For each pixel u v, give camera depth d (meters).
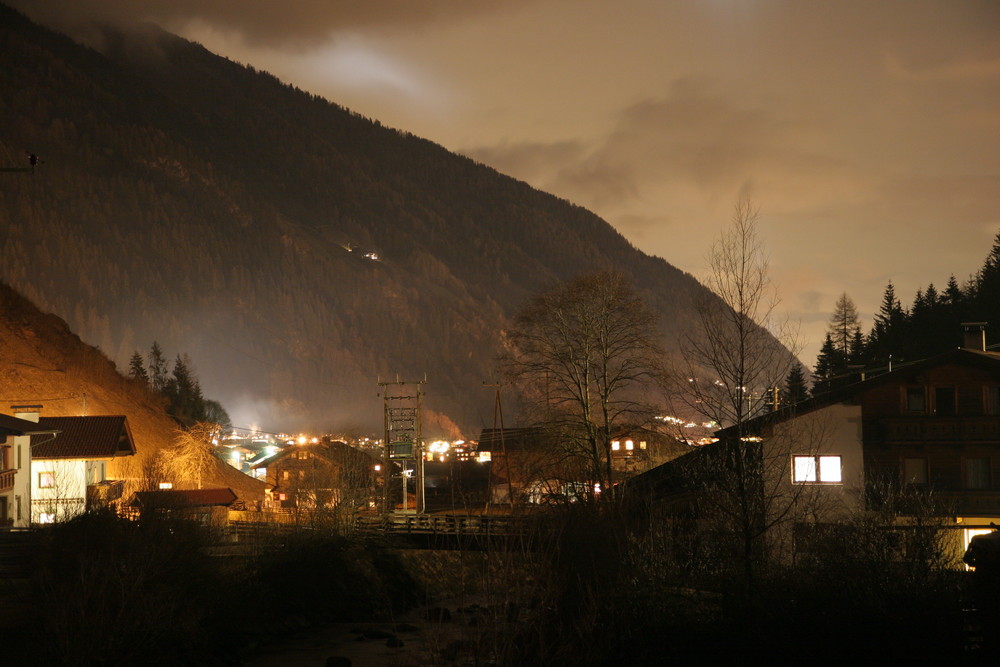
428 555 66.06
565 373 54.12
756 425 25.55
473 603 48.78
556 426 52.38
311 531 56.84
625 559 28.83
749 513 23.72
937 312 98.62
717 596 26.19
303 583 51.22
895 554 24.58
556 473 49.00
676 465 32.94
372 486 90.19
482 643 24.02
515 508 46.19
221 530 59.00
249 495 99.75
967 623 21.58
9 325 103.50
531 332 55.91
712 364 23.44
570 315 54.69
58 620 32.06
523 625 24.27
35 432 62.16
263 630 44.94
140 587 36.28
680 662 22.77
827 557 24.34
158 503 59.50
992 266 105.62
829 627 21.94
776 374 23.50
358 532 60.28
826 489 37.69
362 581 54.53
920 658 20.61
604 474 52.25
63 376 101.94
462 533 46.19
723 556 24.88
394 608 54.09
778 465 25.48
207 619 41.81
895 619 21.45
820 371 103.81
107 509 46.09
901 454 39.44
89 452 69.25
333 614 50.72
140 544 41.53
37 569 39.66
